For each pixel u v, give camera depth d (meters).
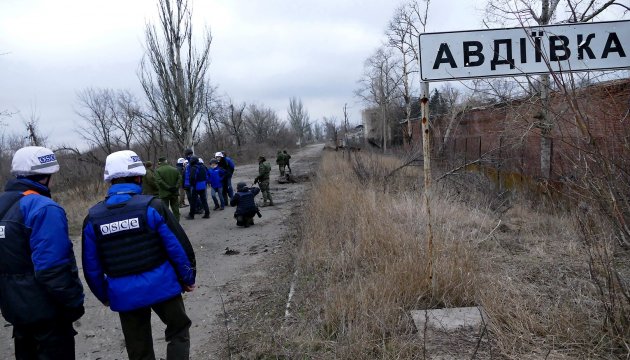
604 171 3.53
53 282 2.84
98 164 20.08
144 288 3.14
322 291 4.99
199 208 12.77
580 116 3.47
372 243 6.04
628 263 4.00
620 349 3.23
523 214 8.14
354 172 13.38
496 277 4.66
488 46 4.04
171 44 19.77
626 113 3.66
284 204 13.71
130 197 3.21
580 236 4.86
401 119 42.34
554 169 6.36
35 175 3.07
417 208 7.76
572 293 4.12
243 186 10.48
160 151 23.31
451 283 4.38
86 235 3.16
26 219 2.90
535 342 3.48
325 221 7.97
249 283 6.25
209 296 5.86
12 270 2.92
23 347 3.16
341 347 3.62
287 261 7.01
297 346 3.93
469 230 6.91
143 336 3.31
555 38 3.95
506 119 8.32
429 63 4.11
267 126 70.12
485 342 3.57
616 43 3.94
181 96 20.05
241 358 4.02
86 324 5.18
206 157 39.94
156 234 3.20
